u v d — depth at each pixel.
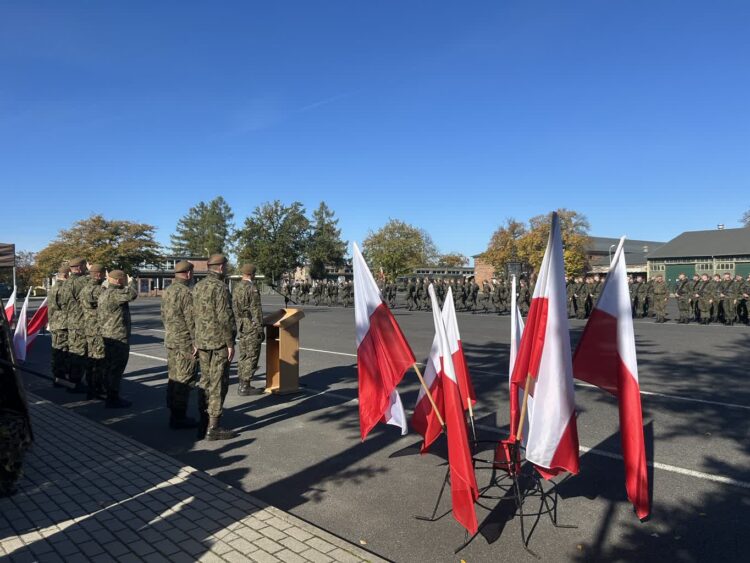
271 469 5.25
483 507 4.34
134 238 40.91
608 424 6.52
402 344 4.97
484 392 8.31
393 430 6.50
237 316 8.27
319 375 9.94
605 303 4.10
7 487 4.52
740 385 8.59
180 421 6.71
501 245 63.66
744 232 58.00
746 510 4.20
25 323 10.99
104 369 7.94
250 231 66.31
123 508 4.27
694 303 20.80
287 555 3.51
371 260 67.19
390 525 4.06
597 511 4.25
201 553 3.55
